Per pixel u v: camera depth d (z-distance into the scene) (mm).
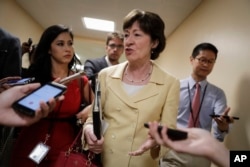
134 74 1205
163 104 1126
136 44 1155
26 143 1392
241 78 2080
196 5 3451
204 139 589
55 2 4066
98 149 1048
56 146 1384
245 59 2039
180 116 2094
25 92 821
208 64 2100
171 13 3840
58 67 1665
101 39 6219
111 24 4898
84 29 5516
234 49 2254
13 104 755
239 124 2047
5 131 1728
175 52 4395
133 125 1082
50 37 1613
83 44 6699
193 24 3568
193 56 2199
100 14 4391
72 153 1175
